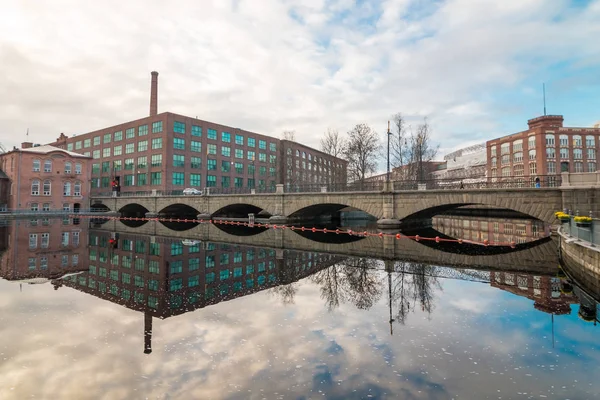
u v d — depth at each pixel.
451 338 7.21
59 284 11.65
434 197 30.06
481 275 13.66
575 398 4.97
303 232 32.50
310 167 94.88
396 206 32.22
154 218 53.09
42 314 8.45
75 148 87.06
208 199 47.69
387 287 11.71
